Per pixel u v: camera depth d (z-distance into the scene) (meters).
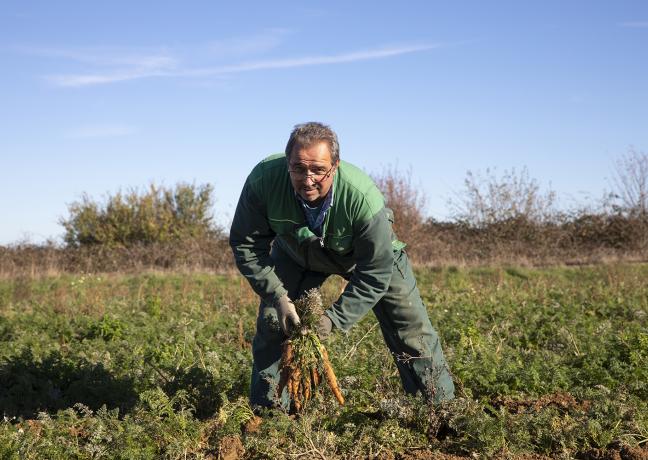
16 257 22.42
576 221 25.02
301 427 4.51
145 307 12.05
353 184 4.27
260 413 4.96
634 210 24.42
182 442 4.56
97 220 25.59
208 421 4.94
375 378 5.79
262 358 5.08
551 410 5.25
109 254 23.23
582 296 12.51
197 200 26.27
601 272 17.30
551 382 6.17
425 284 15.68
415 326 5.06
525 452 4.66
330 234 4.45
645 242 23.69
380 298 4.82
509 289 13.78
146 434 4.70
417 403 4.95
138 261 23.00
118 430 4.83
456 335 8.41
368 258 4.48
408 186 24.56
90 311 11.48
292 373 4.58
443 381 5.16
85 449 4.67
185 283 15.42
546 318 9.86
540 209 24.62
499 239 23.70
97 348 8.17
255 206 4.51
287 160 4.09
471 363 6.27
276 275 4.93
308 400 4.80
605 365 7.02
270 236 4.73
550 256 22.61
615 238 24.33
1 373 6.73
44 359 7.11
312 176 4.07
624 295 12.62
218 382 5.82
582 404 5.52
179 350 7.65
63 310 11.85
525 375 6.11
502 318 10.09
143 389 6.02
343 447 4.59
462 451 4.71
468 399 5.06
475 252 22.83
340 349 6.84
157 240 25.38
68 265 22.84
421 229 24.05
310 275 5.09
